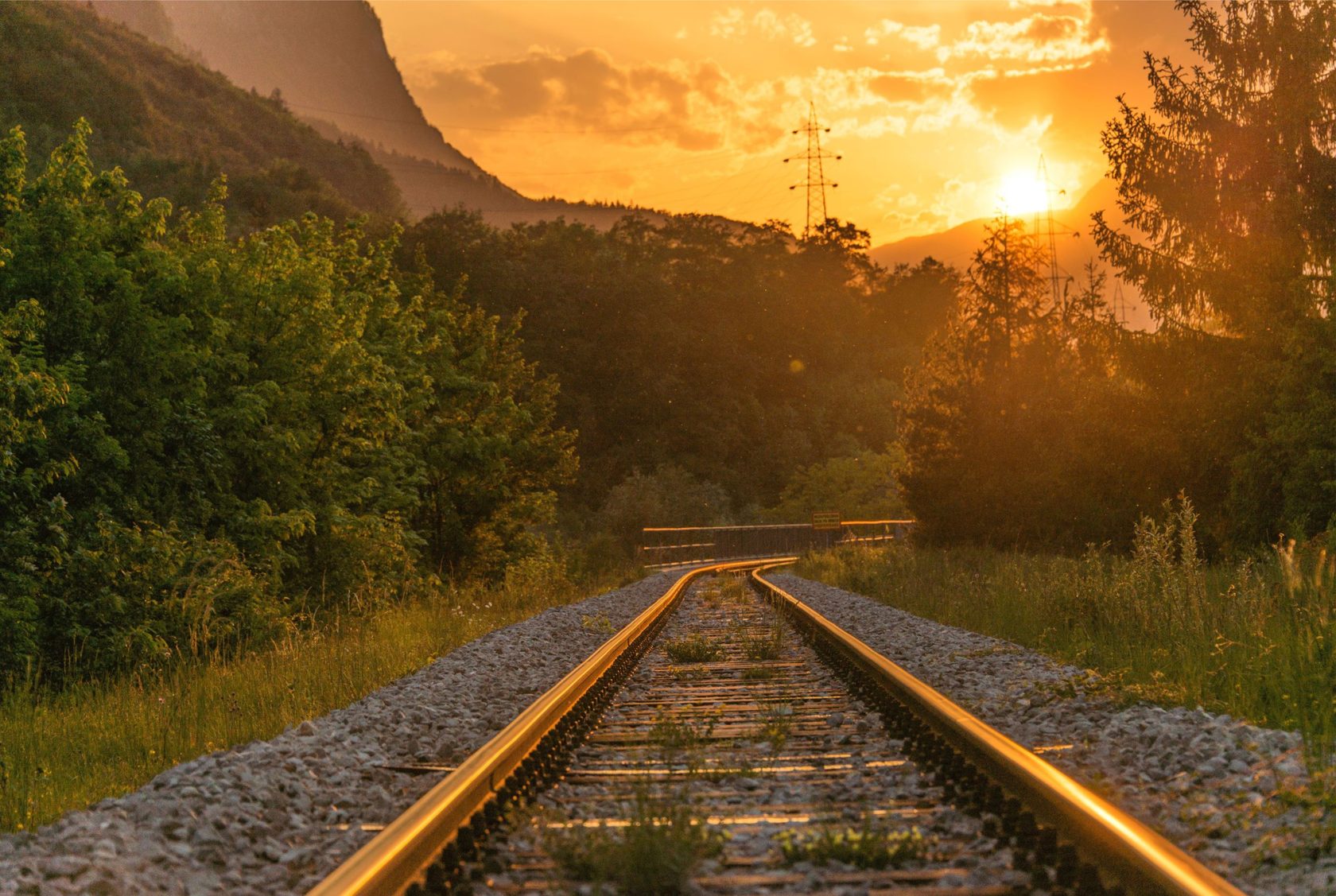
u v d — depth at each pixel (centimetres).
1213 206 2456
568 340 10400
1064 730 722
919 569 2461
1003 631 1310
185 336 1956
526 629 1669
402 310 3017
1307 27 2358
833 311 13312
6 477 1504
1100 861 395
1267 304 2305
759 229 16012
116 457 1694
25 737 806
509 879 428
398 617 1797
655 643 1516
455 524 3375
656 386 10275
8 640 1359
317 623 1870
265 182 16550
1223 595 1037
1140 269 2522
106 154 17750
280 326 2292
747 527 6419
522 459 3459
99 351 1823
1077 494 2884
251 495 2205
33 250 1745
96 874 431
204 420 1927
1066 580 1352
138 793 586
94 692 1215
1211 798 513
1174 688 777
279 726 821
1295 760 548
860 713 834
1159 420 2552
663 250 14225
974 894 385
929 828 486
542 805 536
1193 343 2473
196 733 803
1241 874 412
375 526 2350
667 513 6638
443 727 846
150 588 1523
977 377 3512
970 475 3391
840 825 479
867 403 11500
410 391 2938
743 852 461
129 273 1831
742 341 11825
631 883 405
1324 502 2011
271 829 538
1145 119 2531
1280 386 2161
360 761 712
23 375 1434
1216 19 2466
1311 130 2377
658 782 605
